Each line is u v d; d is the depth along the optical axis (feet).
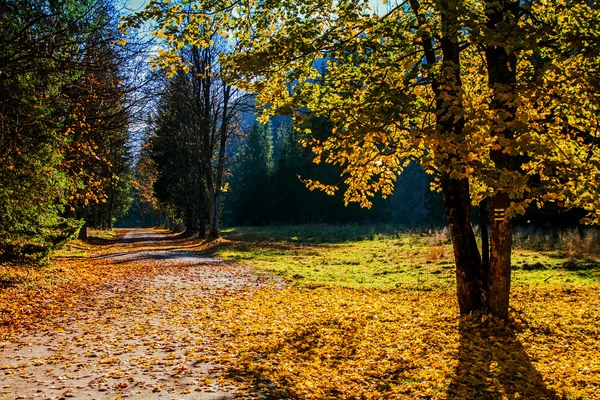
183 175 148.66
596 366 21.01
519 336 25.88
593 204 18.58
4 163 39.52
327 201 196.54
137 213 460.96
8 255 48.08
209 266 63.98
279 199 219.20
